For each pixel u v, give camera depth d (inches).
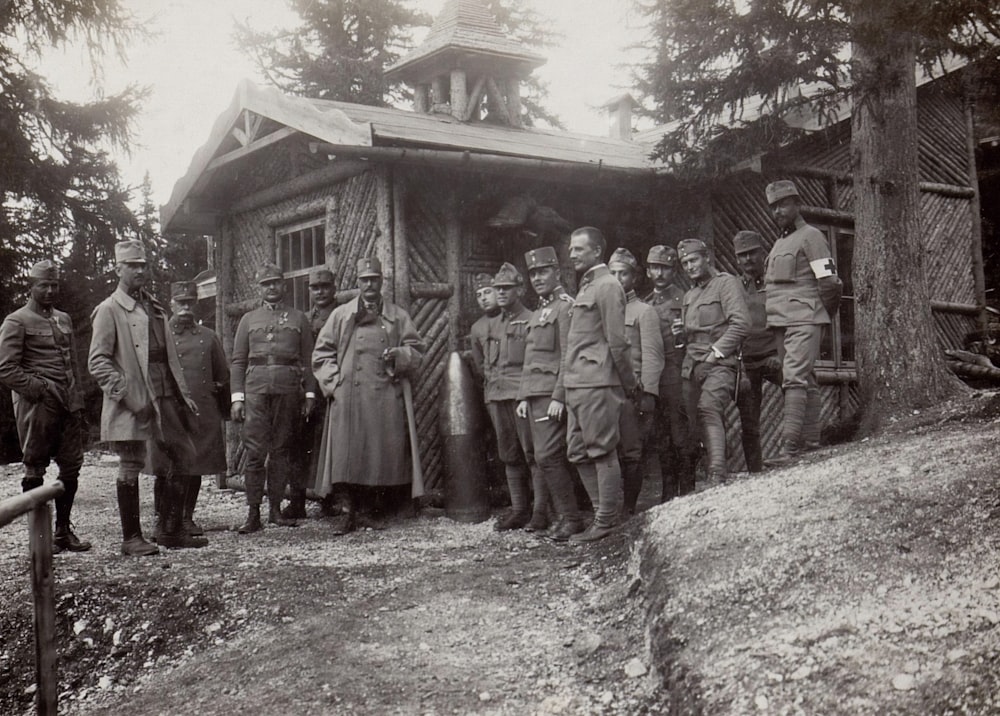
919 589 140.5
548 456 257.4
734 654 138.1
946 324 457.1
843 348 417.4
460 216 338.0
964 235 471.5
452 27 376.8
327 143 311.9
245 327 310.3
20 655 189.2
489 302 300.0
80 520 327.0
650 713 141.6
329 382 297.1
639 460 272.5
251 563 239.1
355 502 307.4
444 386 318.0
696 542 181.5
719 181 365.7
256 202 389.1
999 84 264.8
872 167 310.0
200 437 298.5
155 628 198.2
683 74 334.6
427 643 178.9
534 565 226.4
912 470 189.6
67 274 725.3
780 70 307.4
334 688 160.6
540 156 338.6
